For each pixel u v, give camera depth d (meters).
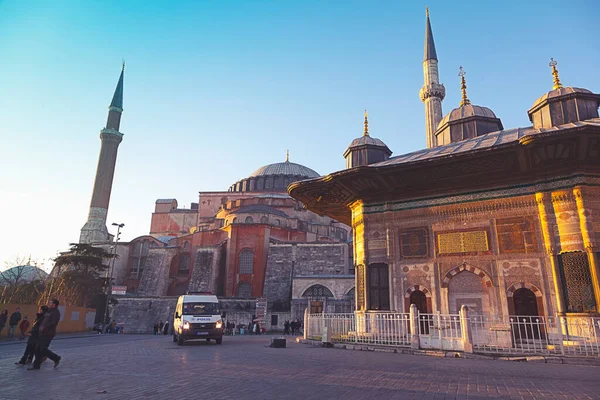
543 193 16.48
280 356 13.20
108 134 84.06
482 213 17.73
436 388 7.37
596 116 18.11
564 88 18.89
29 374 9.36
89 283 49.75
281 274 58.56
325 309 48.44
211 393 6.98
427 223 18.91
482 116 23.67
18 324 27.31
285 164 93.69
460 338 13.55
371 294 19.22
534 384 7.85
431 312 17.70
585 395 6.80
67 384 7.96
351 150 24.14
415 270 18.61
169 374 9.19
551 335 14.73
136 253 73.12
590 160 15.73
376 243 19.88
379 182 19.06
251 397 6.64
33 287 43.19
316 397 6.61
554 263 15.63
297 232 66.12
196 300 22.12
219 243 64.06
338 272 58.25
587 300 14.70
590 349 13.15
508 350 13.54
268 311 50.00
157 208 96.69
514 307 16.34
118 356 13.62
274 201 75.81
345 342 17.06
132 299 54.59
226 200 84.25
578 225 15.52
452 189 18.67
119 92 89.25
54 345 20.45
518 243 16.69
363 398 6.52
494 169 17.06
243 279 59.00
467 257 17.56
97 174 82.31
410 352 14.01
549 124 18.72
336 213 25.75
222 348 17.30
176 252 68.06
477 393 6.93
